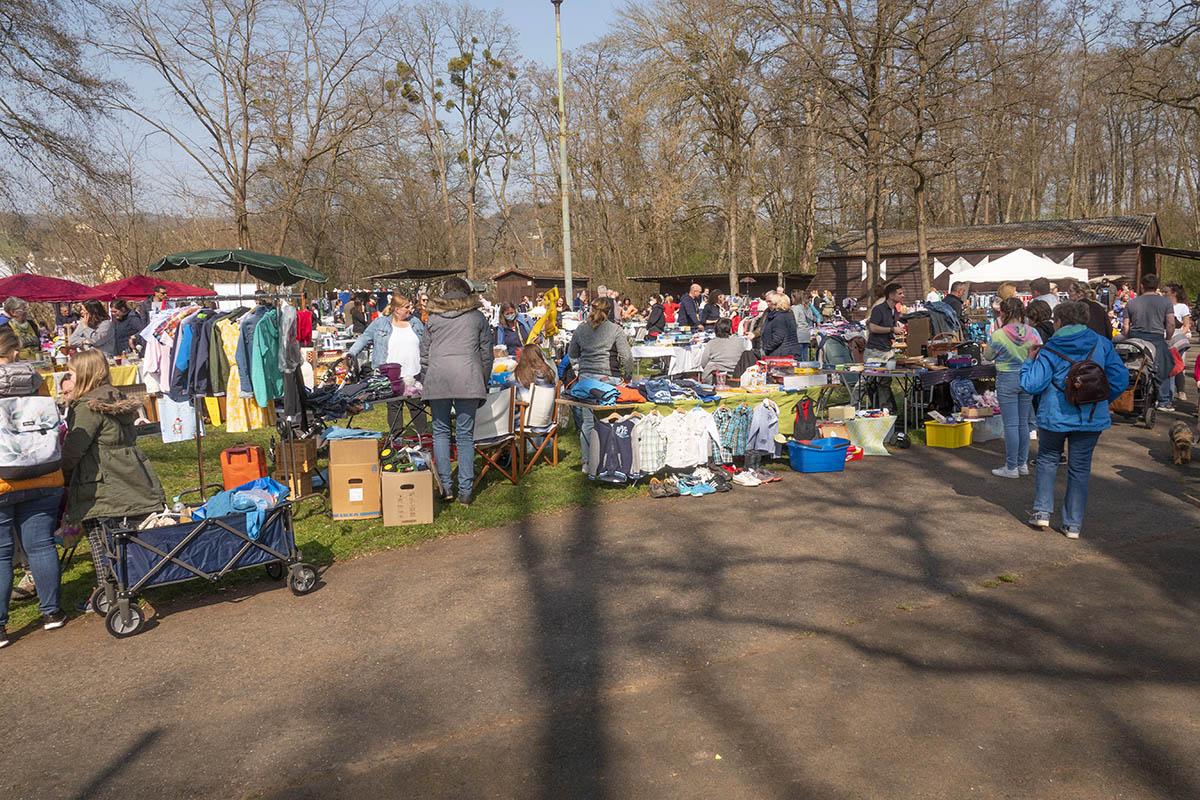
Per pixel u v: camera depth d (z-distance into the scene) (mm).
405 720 3627
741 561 5523
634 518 6621
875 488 7328
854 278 40812
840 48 27094
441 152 55156
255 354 6617
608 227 48844
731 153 38938
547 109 52531
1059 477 7688
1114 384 5641
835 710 3564
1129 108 39906
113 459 4812
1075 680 3779
